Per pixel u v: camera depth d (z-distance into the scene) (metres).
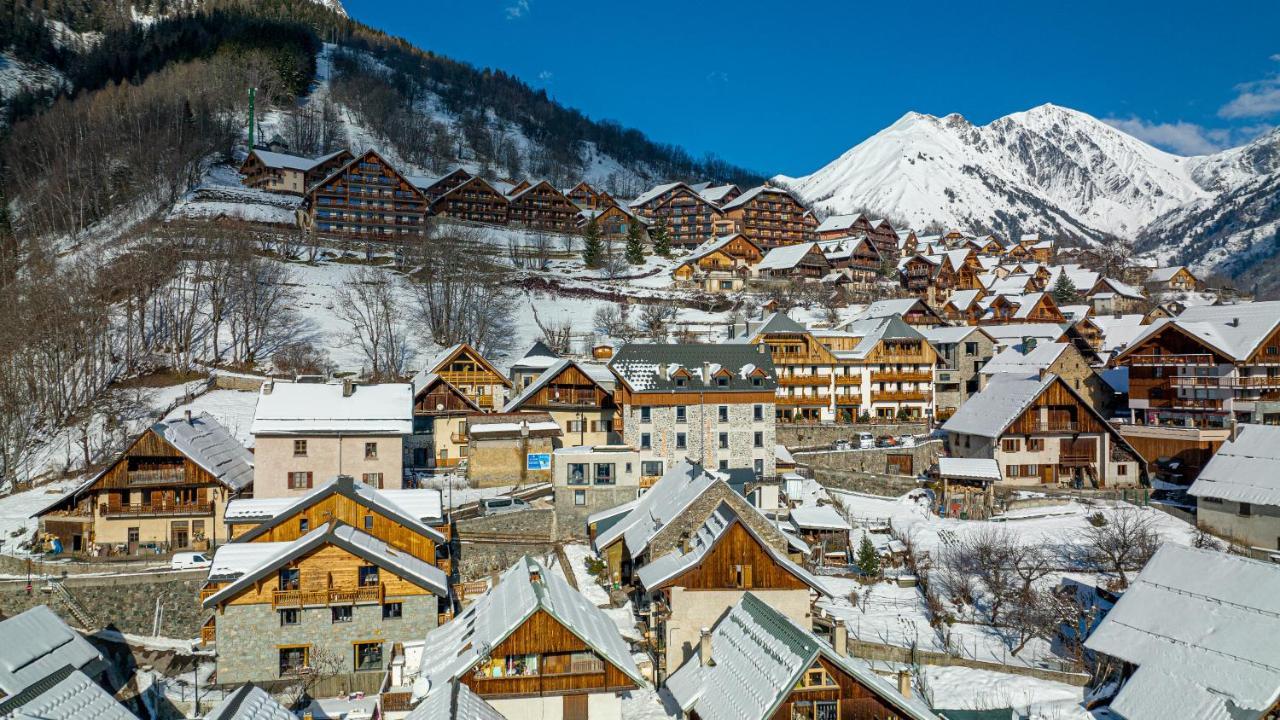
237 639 44.28
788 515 66.12
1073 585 56.06
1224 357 79.25
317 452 62.66
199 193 163.50
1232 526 63.19
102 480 57.00
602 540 55.34
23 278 109.75
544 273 151.50
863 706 34.56
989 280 174.12
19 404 76.00
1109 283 171.50
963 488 72.56
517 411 77.12
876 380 98.62
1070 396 77.31
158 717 42.28
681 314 135.25
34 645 37.22
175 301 108.81
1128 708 37.78
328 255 143.38
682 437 76.19
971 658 46.44
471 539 56.91
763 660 37.09
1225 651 37.78
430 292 118.56
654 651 45.44
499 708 37.41
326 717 41.47
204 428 66.00
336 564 45.44
